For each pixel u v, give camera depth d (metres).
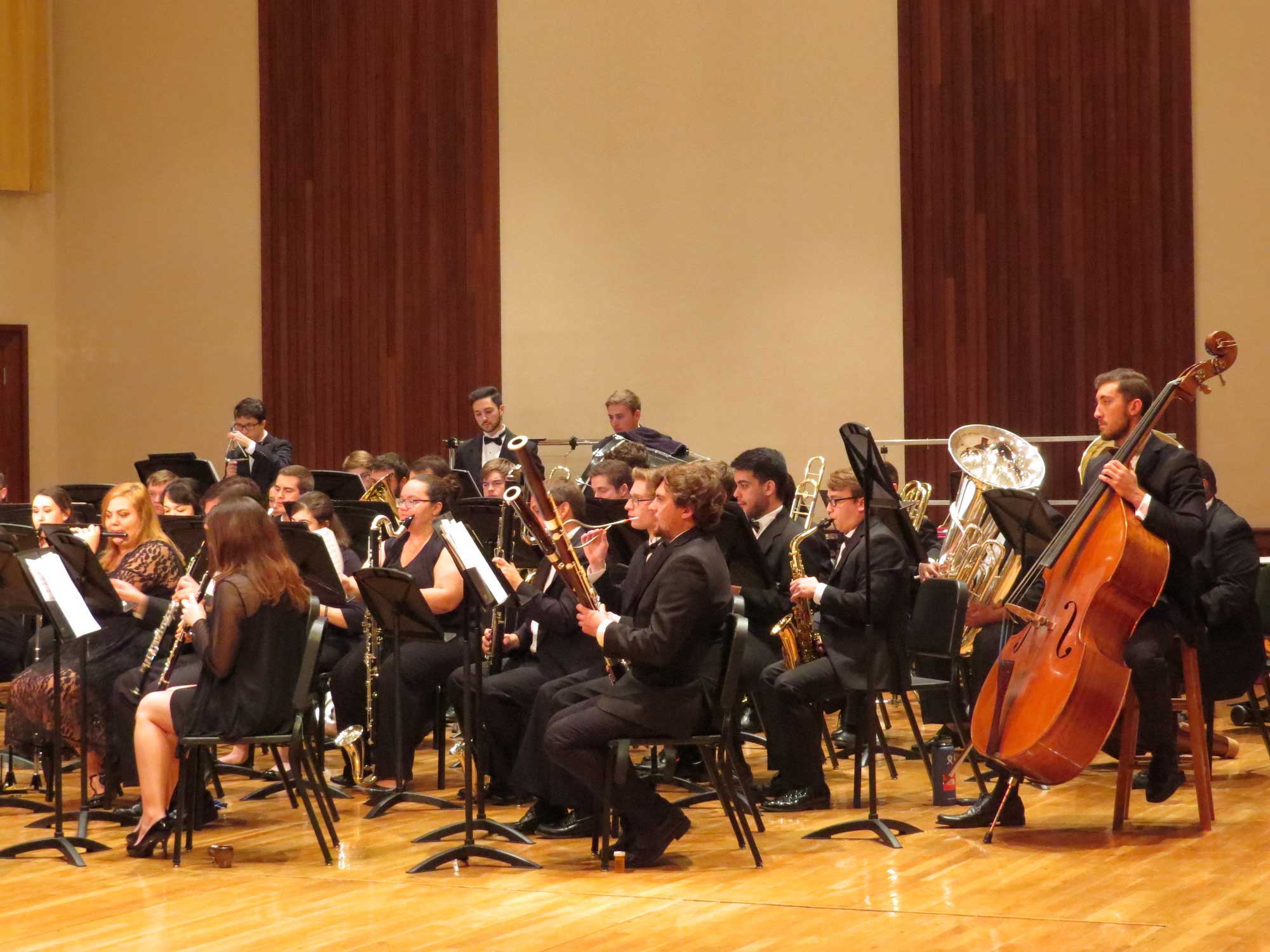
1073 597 5.68
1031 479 6.95
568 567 5.52
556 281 13.29
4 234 14.78
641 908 5.01
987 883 5.24
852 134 12.41
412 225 13.65
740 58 12.75
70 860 5.80
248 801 7.01
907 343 12.26
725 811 5.59
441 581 7.06
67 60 14.91
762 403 12.73
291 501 7.74
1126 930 4.62
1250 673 6.46
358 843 6.09
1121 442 6.12
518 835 5.99
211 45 14.35
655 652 5.35
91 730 6.70
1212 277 11.55
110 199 14.78
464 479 8.73
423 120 13.61
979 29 12.03
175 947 4.68
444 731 7.53
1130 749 6.01
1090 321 11.79
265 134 14.11
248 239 14.24
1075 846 5.77
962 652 7.16
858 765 6.60
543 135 13.30
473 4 13.44
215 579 5.74
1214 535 6.54
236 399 14.33
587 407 13.22
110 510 7.00
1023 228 11.95
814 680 6.56
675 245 12.97
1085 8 11.77
